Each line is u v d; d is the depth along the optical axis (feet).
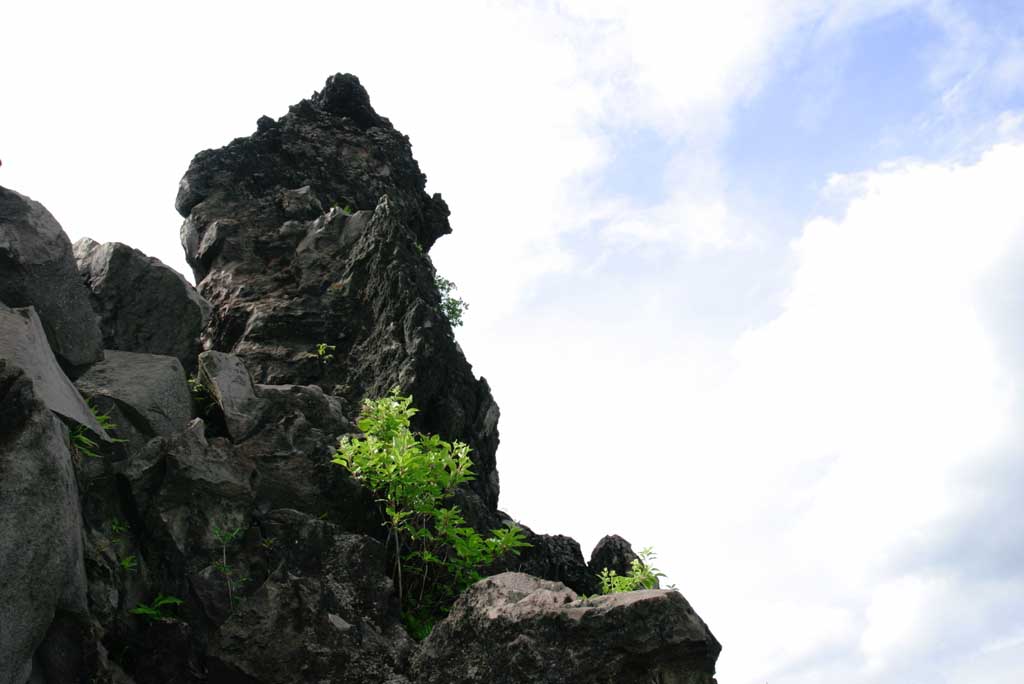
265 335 58.85
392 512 39.86
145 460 35.40
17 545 26.27
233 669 32.42
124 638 32.19
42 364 32.50
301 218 69.21
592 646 30.04
